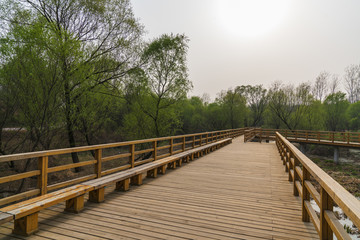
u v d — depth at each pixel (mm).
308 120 32656
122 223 2998
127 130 18328
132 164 5555
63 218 3133
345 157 25797
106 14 13328
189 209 3562
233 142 18297
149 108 17500
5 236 2607
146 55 15898
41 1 11656
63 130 11820
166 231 2787
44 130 10078
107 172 4668
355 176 16891
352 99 37719
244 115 40281
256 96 43500
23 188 10414
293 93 33500
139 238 2600
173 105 17594
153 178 5715
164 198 4105
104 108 14250
